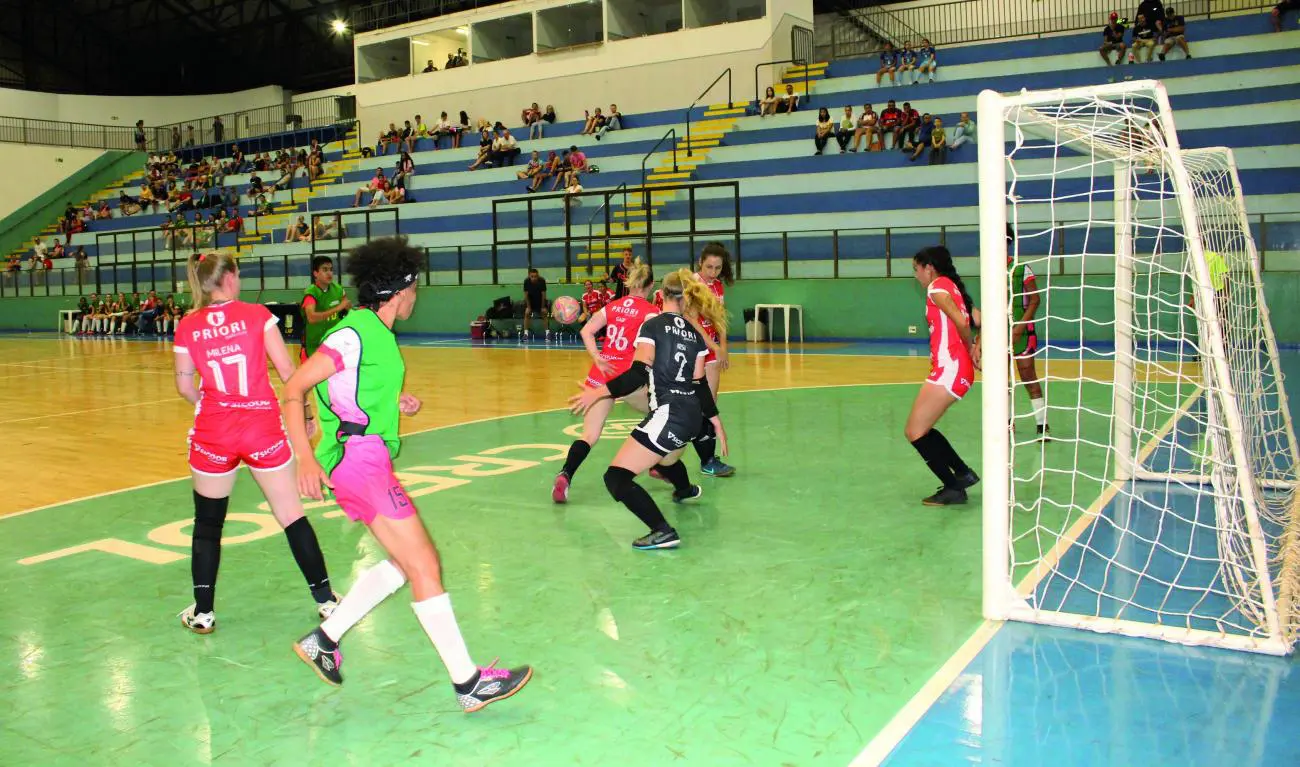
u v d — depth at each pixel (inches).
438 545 221.0
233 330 162.7
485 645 160.1
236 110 1694.1
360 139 1425.9
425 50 1464.1
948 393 238.7
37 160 1517.0
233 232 1246.3
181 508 270.7
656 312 259.9
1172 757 117.6
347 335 132.6
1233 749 119.3
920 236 818.8
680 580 192.5
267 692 144.6
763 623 167.5
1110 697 134.7
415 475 303.6
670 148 1083.9
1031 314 327.6
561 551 215.2
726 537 223.9
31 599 189.6
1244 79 866.1
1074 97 163.2
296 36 1674.5
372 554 217.5
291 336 1042.7
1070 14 1111.0
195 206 1382.9
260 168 1427.2
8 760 124.4
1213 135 834.8
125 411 486.9
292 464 171.2
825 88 1086.4
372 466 134.0
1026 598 174.1
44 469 331.6
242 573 204.8
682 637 161.8
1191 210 160.9
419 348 848.3
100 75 1779.0
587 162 1087.0
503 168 1152.8
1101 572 191.0
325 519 250.4
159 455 358.6
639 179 1035.9
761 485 278.7
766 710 133.6
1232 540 175.5
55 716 137.3
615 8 1254.3
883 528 228.5
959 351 238.7
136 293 1218.6
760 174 993.5
